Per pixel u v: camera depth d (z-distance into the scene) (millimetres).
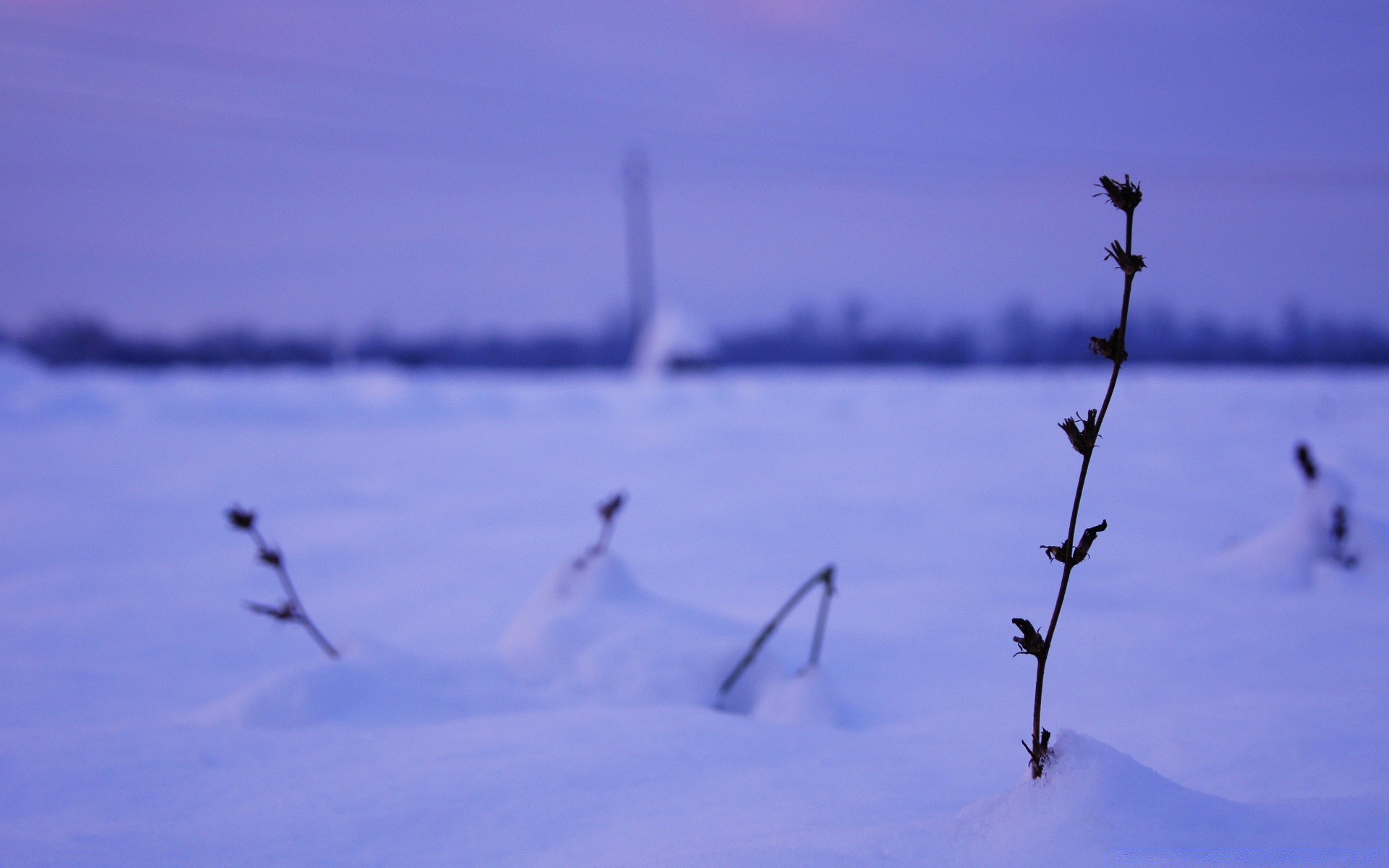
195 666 3557
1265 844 1317
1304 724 2197
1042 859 1302
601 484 9539
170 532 6891
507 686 2941
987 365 53719
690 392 21750
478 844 1702
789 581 5027
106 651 3756
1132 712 2480
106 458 11398
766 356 56469
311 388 18562
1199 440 12805
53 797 1971
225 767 2146
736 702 2912
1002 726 2445
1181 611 3650
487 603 4660
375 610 4551
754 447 13203
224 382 19312
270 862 1647
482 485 9508
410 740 2297
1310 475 4328
